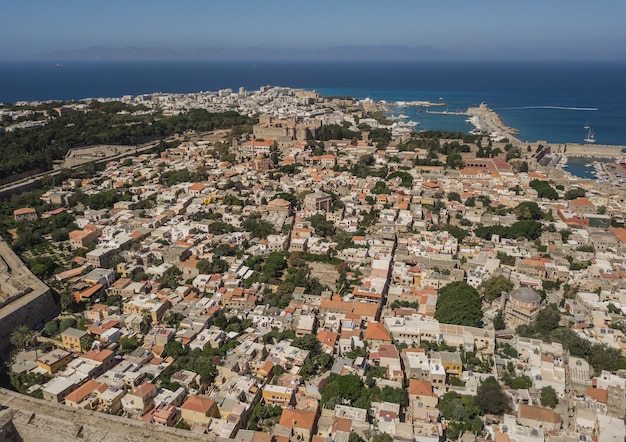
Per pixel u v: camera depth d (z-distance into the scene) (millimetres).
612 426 198375
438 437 196500
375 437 191000
